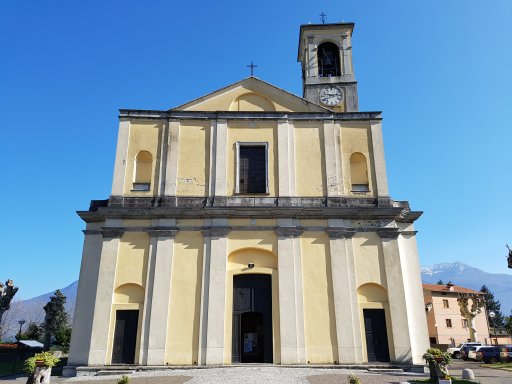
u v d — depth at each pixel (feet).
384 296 63.62
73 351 61.36
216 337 59.67
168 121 71.92
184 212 65.57
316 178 69.67
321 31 89.56
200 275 63.10
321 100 83.30
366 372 55.21
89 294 64.23
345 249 64.80
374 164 70.74
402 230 69.05
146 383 44.57
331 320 61.46
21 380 57.26
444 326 173.17
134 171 69.26
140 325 60.64
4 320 213.25
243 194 68.44
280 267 63.41
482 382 52.16
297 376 47.70
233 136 71.77
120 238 65.00
